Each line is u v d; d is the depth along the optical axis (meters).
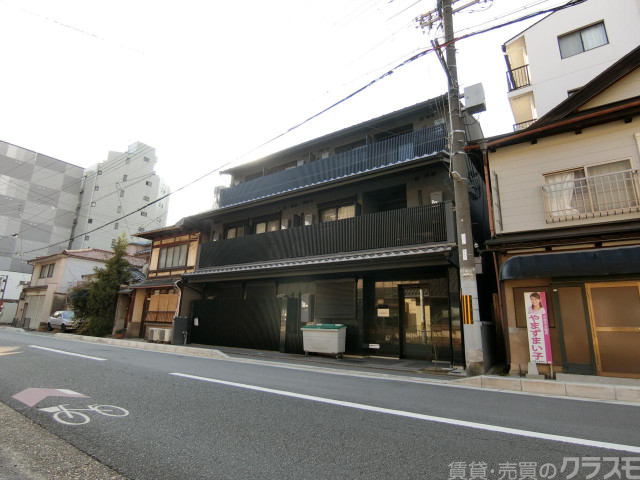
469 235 8.73
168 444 3.38
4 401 4.70
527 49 17.73
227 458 3.08
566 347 7.77
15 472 2.77
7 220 46.50
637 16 15.28
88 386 5.66
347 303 12.44
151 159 55.44
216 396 5.23
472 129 14.44
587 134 9.09
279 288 14.60
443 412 4.63
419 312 11.18
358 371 8.62
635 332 7.23
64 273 27.81
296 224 14.70
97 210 49.75
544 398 5.71
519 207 9.48
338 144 16.67
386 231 11.23
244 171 20.61
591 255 7.61
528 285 8.73
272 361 10.30
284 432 3.74
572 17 16.73
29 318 28.42
